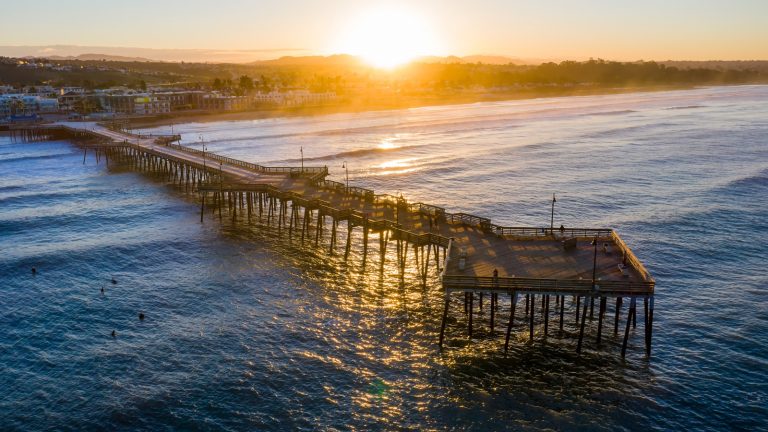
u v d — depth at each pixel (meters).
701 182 104.62
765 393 41.56
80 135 174.75
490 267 48.81
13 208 95.50
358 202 73.00
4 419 39.78
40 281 64.19
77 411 40.66
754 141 151.12
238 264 67.75
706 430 37.88
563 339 49.16
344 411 40.22
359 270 65.00
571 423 38.50
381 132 184.12
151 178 118.44
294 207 78.00
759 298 56.66
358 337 50.12
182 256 71.12
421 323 52.38
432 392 42.06
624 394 41.59
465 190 102.75
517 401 40.84
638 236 75.38
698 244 72.00
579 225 80.38
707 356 46.47
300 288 60.56
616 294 43.94
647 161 126.88
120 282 63.59
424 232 59.53
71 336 51.59
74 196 103.50
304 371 45.09
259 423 39.16
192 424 39.12
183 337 50.88
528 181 108.94
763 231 76.56
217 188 82.19
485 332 50.53
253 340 50.00
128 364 46.66
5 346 49.97
